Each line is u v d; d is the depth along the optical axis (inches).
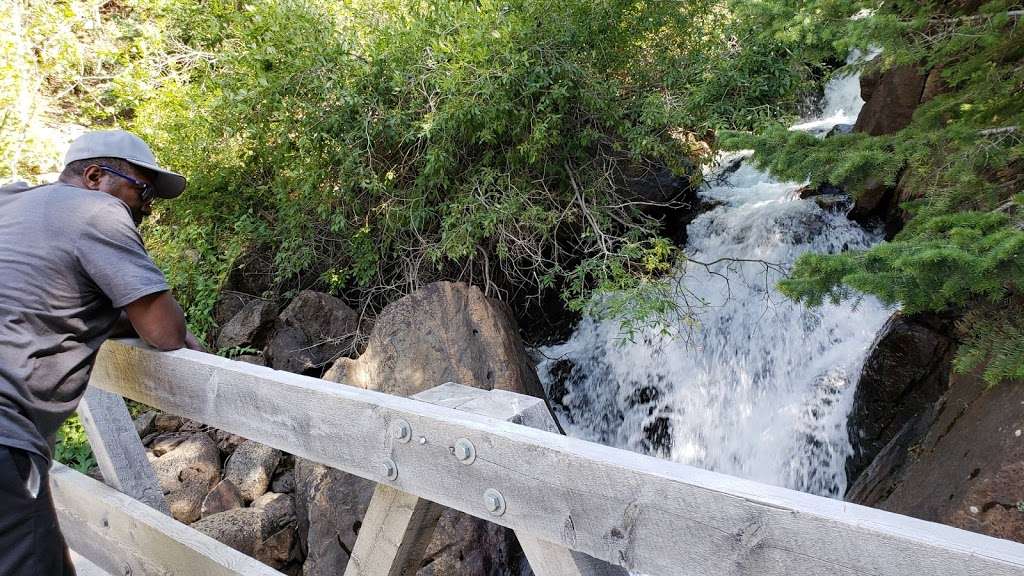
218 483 183.9
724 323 227.5
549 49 215.6
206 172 254.4
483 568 144.7
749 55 222.7
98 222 62.4
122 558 82.4
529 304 274.5
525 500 46.3
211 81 235.3
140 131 250.1
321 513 158.6
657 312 203.6
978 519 110.1
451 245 226.5
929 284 107.7
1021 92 134.0
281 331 241.1
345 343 244.8
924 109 144.8
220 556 69.7
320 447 58.9
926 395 166.2
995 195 129.6
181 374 68.9
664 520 39.6
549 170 234.1
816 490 185.8
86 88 287.4
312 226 255.9
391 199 235.6
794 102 279.9
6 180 246.2
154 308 65.4
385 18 239.5
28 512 57.5
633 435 228.1
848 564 33.5
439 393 63.1
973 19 138.9
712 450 211.3
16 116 251.1
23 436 57.1
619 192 253.8
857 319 204.1
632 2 220.8
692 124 233.8
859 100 320.5
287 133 233.3
